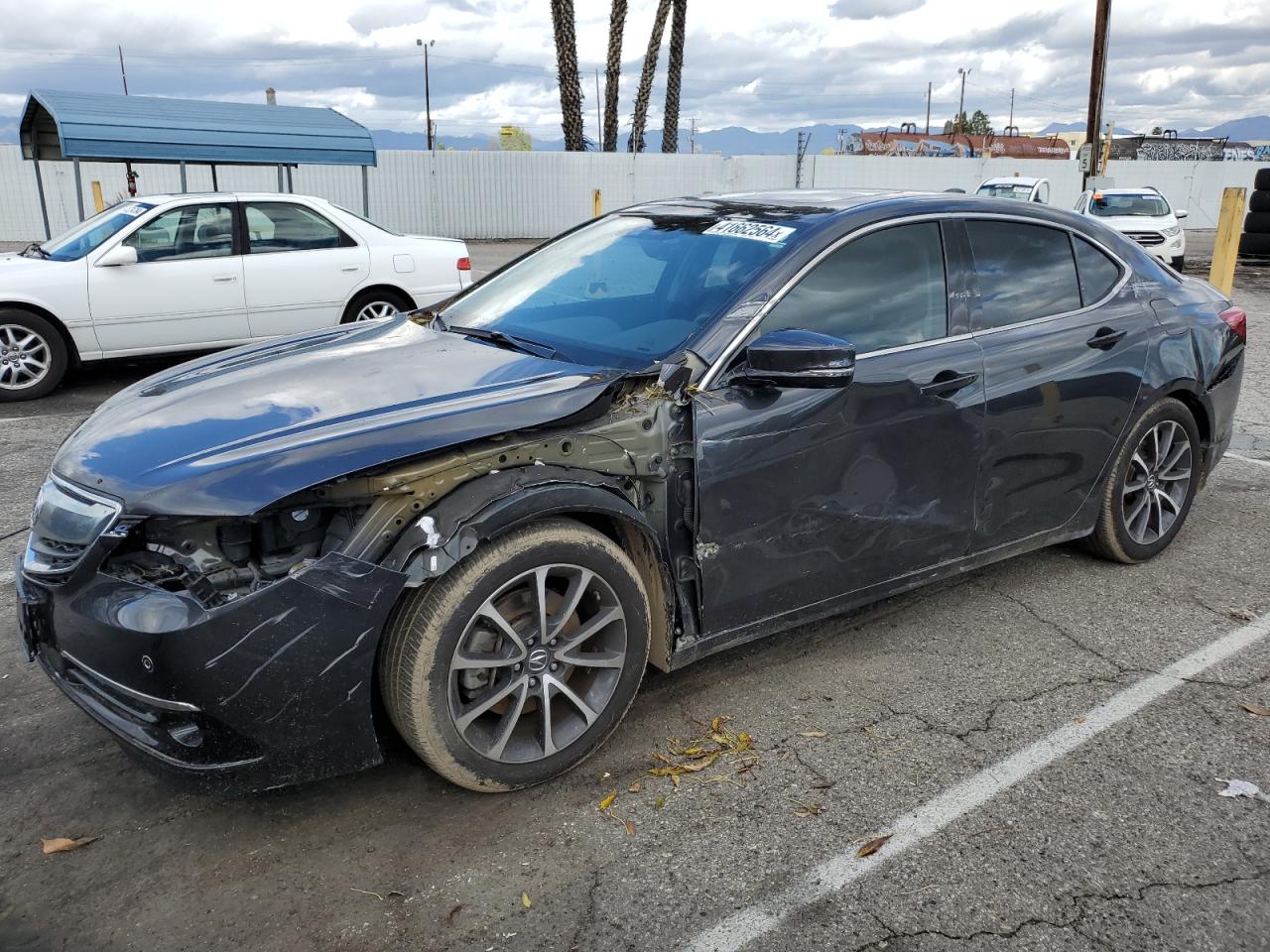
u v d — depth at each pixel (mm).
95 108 13867
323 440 2494
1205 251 25750
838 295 3287
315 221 8781
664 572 2949
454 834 2629
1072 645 3768
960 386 3455
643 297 3379
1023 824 2684
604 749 3023
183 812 2723
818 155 29906
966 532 3664
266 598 2346
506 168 27078
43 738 3082
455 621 2535
